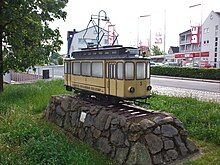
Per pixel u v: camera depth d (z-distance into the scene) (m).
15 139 7.37
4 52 17.16
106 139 6.88
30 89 15.62
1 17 14.39
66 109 9.23
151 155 6.02
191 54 50.78
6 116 9.62
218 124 8.14
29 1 15.01
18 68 17.45
